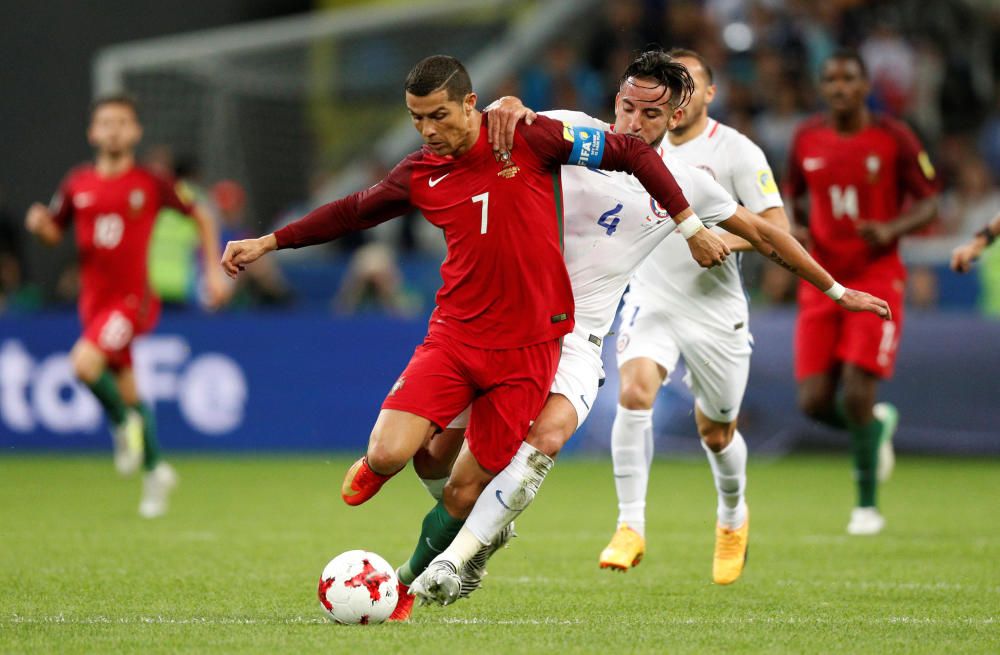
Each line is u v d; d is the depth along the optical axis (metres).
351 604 19.23
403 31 73.56
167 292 55.25
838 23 68.62
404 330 54.22
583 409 20.47
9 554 27.92
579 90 70.00
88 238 37.00
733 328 24.91
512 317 19.59
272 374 54.09
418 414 19.27
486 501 19.38
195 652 16.97
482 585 24.25
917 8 70.06
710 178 21.28
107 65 64.31
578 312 21.23
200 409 53.81
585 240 21.25
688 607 21.88
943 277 56.97
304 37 69.94
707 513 36.62
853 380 32.44
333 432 54.12
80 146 71.69
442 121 18.97
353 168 71.81
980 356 50.91
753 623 20.09
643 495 24.14
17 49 70.44
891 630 19.48
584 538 31.28
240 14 76.44
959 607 21.89
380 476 19.28
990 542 30.73
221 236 58.25
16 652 17.08
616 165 19.73
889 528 33.50
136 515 35.66
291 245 20.33
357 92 72.12
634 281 25.48
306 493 41.25
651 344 24.86
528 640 18.12
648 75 21.69
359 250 65.81
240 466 49.56
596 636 18.61
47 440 53.81
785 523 34.44
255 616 20.33
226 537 31.02
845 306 21.06
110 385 36.25
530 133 19.50
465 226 19.58
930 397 51.44
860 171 33.03
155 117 65.88
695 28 69.06
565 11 77.56
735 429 25.41
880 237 31.70
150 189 37.31
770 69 67.00
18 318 53.69
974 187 64.19
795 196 34.34
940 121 68.50
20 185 70.50
